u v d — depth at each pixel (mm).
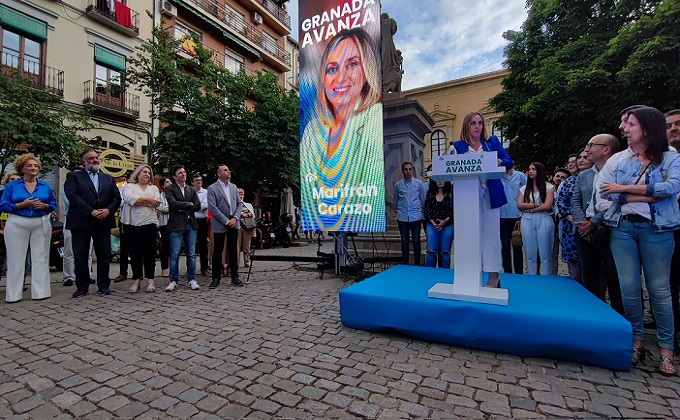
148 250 4984
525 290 3178
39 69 11797
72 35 12570
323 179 5504
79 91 12703
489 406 1909
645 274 2379
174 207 4961
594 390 2057
